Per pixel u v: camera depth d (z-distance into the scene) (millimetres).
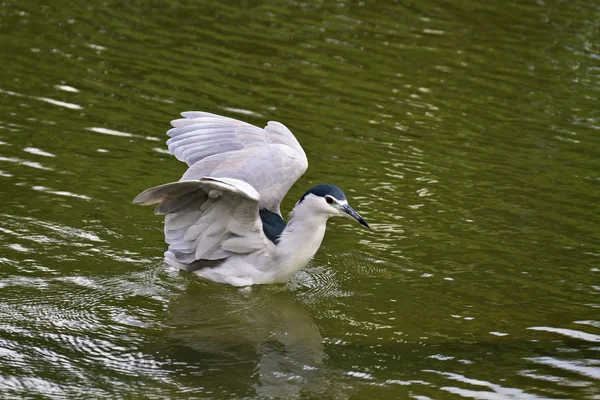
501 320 11414
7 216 12945
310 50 20250
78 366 9914
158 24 20969
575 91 19359
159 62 18984
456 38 21625
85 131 15922
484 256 13023
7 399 9172
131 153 15320
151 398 9375
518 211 14398
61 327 10680
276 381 9836
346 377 10008
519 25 22656
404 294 12008
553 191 15156
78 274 11867
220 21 21438
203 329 10945
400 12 22938
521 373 10211
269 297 11852
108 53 19203
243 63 19297
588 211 14516
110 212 13438
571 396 9766
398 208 14281
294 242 11797
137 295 11586
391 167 15633
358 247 13172
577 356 10625
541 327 11281
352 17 22375
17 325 10625
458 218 14070
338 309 11602
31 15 20812
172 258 11812
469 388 9859
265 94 17969
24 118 16125
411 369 10211
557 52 21234
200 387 9656
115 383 9633
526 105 18562
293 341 10742
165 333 10766
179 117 16672
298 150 12688
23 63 18344
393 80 19172
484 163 16062
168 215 11547
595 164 16250
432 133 17078
